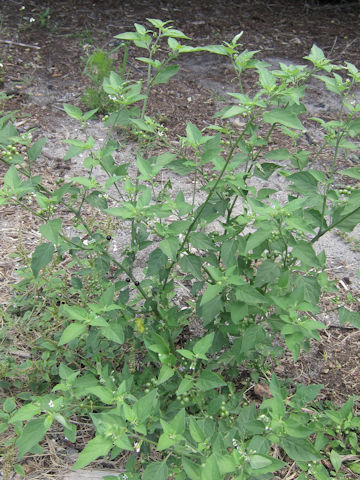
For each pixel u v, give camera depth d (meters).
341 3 9.64
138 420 1.87
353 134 2.39
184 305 3.54
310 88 6.84
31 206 4.43
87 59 6.87
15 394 2.94
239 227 2.57
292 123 2.05
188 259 2.35
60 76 6.56
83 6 8.52
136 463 2.57
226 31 8.30
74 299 3.38
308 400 2.27
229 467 1.81
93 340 2.45
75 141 2.40
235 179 2.40
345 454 2.70
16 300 3.29
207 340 2.12
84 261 3.08
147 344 2.29
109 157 2.56
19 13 8.04
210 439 2.09
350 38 8.36
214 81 6.85
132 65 7.02
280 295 2.36
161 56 7.34
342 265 4.07
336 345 3.40
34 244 4.03
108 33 7.80
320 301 3.71
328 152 5.49
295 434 1.99
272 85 2.23
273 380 2.07
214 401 2.32
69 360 2.86
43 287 3.53
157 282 2.84
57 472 2.58
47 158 5.05
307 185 2.47
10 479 2.54
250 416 2.25
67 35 7.57
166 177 4.95
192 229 2.47
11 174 2.23
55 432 2.78
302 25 8.74
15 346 3.16
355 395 3.04
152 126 2.69
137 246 2.74
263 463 1.84
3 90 6.10
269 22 8.76
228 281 2.18
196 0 9.20
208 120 5.93
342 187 4.83
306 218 2.44
